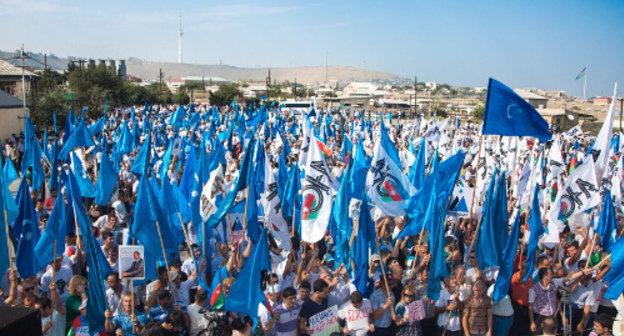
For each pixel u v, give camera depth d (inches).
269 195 362.6
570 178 413.1
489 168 651.5
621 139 840.3
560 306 371.6
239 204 393.4
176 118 1192.8
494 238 357.4
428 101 3895.2
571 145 1302.9
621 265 315.6
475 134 1566.2
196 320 303.0
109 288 329.7
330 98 3949.3
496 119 375.2
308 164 362.9
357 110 3070.9
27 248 344.2
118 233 417.1
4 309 145.3
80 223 345.4
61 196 350.0
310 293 338.6
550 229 414.6
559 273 379.6
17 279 345.7
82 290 322.3
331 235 441.4
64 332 314.8
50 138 1011.9
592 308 370.3
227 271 342.0
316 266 368.8
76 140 693.3
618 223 472.7
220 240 422.9
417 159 466.3
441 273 326.0
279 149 806.5
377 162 396.8
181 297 342.6
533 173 424.8
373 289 347.3
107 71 2642.7
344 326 332.8
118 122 1536.7
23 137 1191.6
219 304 314.2
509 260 343.3
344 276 372.5
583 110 2689.5
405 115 2903.5
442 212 327.6
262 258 297.6
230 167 685.9
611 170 697.0
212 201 358.3
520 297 365.1
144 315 309.4
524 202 490.6
